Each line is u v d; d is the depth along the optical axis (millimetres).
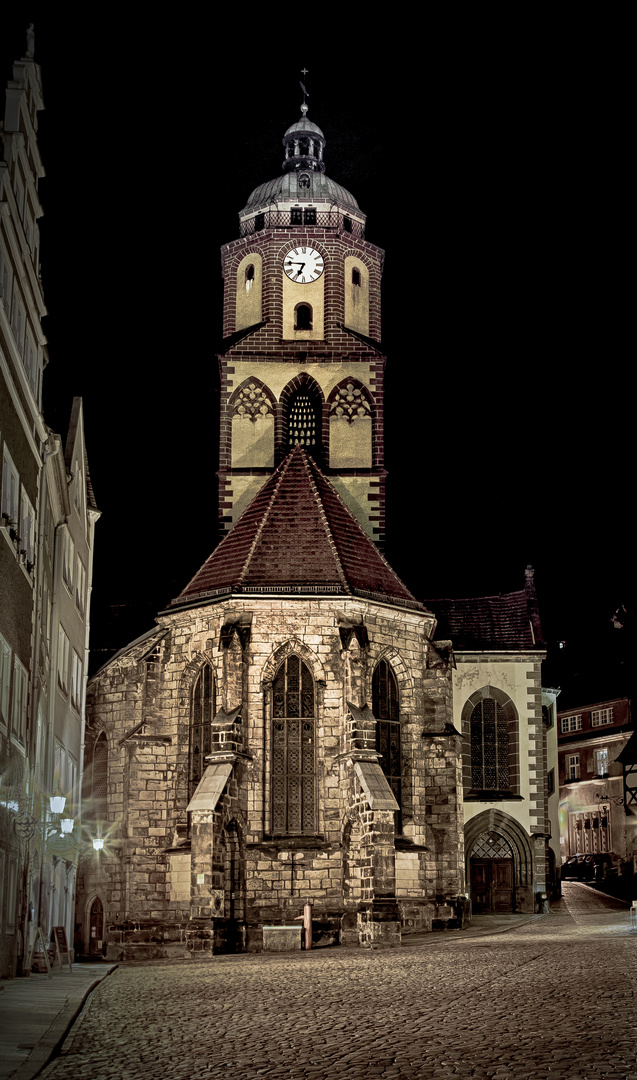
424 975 23266
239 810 40844
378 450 55062
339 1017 17000
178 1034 15836
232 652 42156
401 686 45312
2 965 24562
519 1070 12117
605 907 53406
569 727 91688
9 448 25688
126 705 46594
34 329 29875
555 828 62906
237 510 54344
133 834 43750
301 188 57469
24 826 27375
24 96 28516
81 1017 18125
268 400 55250
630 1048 13219
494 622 55250
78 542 40875
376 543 54062
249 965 30125
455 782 44562
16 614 26562
